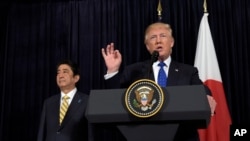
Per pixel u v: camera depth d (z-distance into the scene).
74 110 3.19
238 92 4.02
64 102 3.27
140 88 1.17
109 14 4.44
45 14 4.57
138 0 4.42
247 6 4.26
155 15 4.34
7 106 4.30
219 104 3.63
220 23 4.24
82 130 3.14
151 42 2.00
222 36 4.20
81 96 3.31
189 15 4.30
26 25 4.56
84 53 4.36
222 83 3.90
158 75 1.83
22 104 4.32
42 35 4.51
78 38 4.42
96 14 4.47
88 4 4.53
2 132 4.23
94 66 4.31
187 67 1.86
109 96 1.22
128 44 4.29
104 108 1.20
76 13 4.51
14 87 4.37
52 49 4.45
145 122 1.19
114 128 1.30
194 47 4.17
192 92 1.17
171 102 1.17
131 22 4.36
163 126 1.18
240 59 4.10
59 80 3.37
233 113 3.96
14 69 4.43
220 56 4.14
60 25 4.51
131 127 1.20
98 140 4.03
